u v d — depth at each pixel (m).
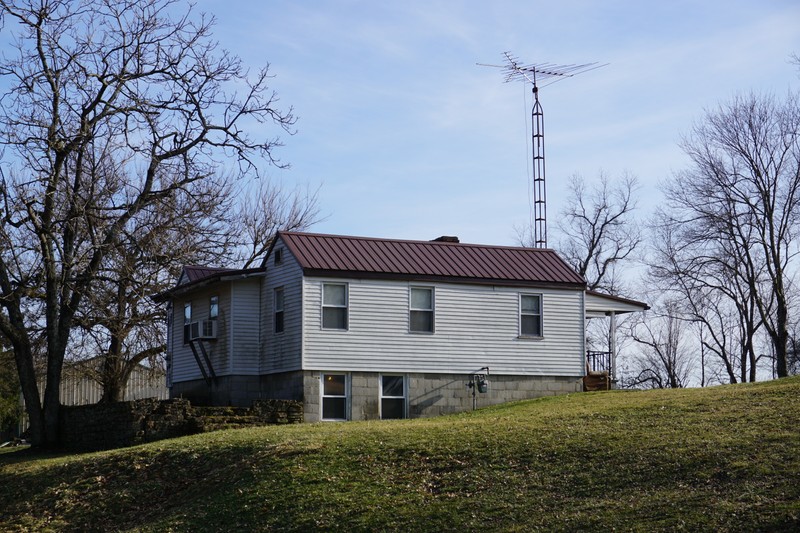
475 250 33.56
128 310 32.38
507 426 20.69
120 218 29.44
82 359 37.47
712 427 18.31
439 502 16.08
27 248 28.84
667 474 15.60
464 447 18.86
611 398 27.53
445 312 31.41
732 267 47.28
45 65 27.59
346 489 17.34
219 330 32.06
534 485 16.22
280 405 27.39
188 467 20.80
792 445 15.95
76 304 29.69
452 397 31.08
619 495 15.07
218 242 38.53
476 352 31.59
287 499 17.30
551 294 33.09
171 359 36.00
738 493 14.18
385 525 15.52
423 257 32.09
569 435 18.91
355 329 30.06
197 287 32.75
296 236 31.23
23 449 30.50
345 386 29.81
